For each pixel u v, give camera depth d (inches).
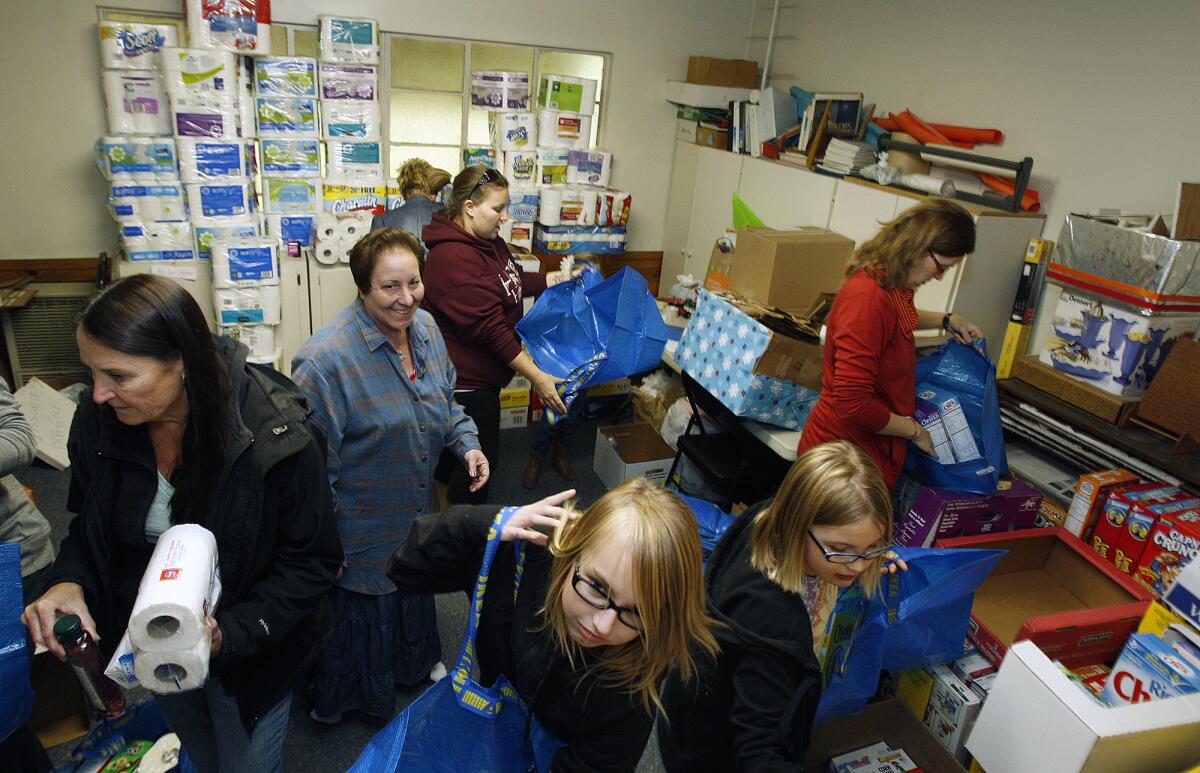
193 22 121.8
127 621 50.1
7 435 58.1
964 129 118.3
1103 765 52.4
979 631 76.2
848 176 126.0
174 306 40.4
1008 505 84.3
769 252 114.5
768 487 108.8
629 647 37.0
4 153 131.2
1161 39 92.4
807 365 95.9
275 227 137.6
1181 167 92.0
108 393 40.1
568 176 160.2
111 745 64.0
